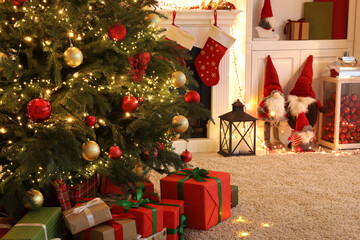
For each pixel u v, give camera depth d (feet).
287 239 7.37
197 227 7.72
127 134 7.05
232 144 13.47
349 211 8.55
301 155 12.45
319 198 9.25
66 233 6.61
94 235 6.11
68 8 6.21
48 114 5.50
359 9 14.01
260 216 8.32
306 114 13.41
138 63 6.99
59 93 6.31
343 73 13.20
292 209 8.66
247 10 13.16
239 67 13.83
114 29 6.43
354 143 13.74
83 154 6.16
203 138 13.75
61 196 6.75
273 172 10.98
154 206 6.86
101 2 6.71
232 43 12.76
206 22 12.85
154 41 7.54
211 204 7.69
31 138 5.86
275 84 13.55
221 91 13.46
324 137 14.17
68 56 5.84
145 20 7.94
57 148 5.70
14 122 6.40
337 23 14.46
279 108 13.07
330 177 10.59
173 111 7.79
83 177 7.31
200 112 8.09
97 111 6.97
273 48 13.74
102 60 6.63
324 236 7.48
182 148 13.48
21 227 5.67
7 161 6.82
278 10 14.23
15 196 6.16
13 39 6.38
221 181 7.93
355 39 14.19
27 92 6.12
